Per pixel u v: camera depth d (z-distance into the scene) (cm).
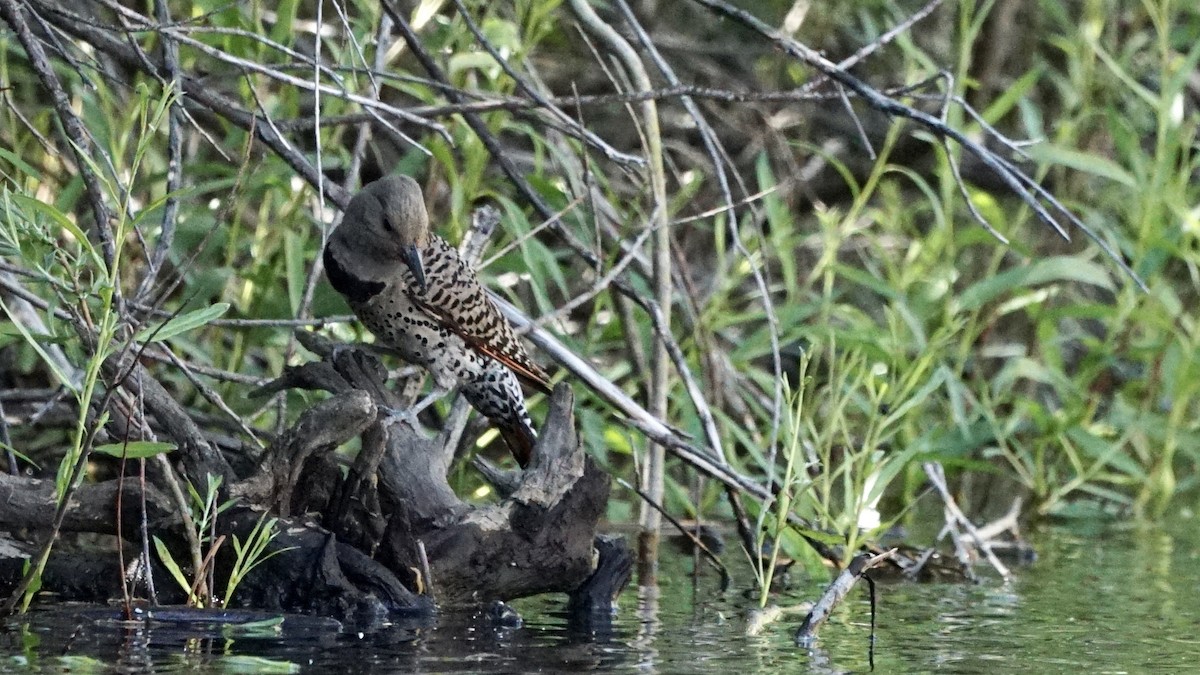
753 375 1323
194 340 1302
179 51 1201
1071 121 1582
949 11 1870
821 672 768
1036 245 1762
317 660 759
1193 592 1035
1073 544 1266
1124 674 777
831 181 1880
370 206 1038
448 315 1046
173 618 843
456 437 1088
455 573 912
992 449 1429
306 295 1112
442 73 1183
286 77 936
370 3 1257
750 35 1886
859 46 1812
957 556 1163
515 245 1134
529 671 747
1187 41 1584
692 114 1138
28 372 1273
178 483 925
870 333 1347
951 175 1426
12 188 1129
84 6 1349
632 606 958
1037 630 895
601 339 1352
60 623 826
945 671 779
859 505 1038
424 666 752
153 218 1205
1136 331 1565
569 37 1741
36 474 1138
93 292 821
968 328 1437
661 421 1108
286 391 1118
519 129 1288
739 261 1512
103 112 1227
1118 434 1533
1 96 1108
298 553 881
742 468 1301
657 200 1182
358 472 898
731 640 849
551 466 934
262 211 1290
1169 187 1437
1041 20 1883
